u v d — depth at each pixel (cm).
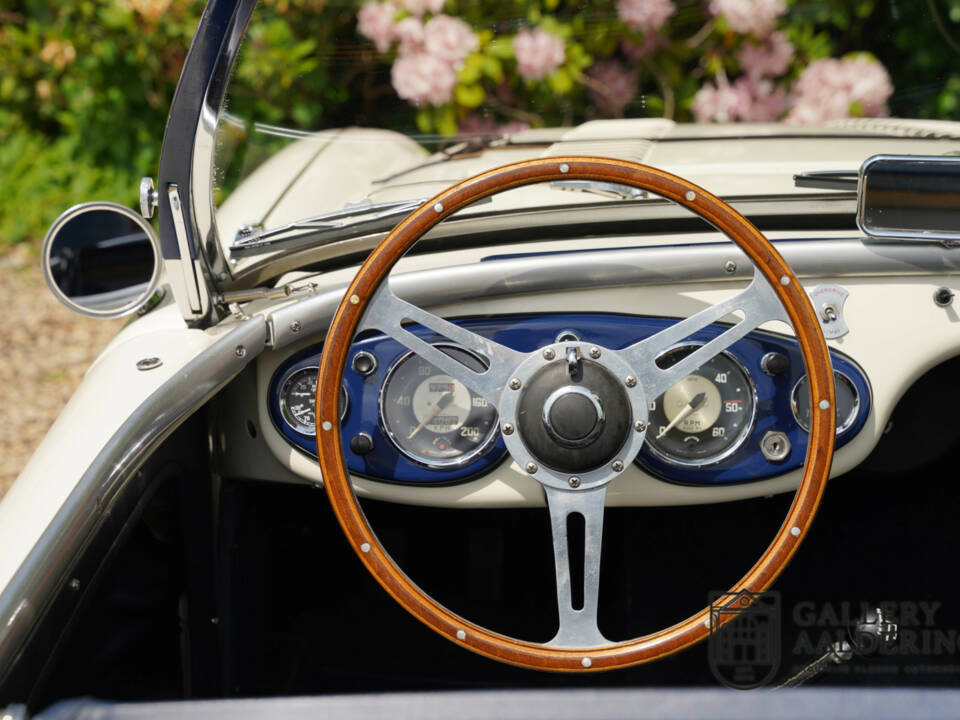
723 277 139
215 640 165
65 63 538
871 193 134
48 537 109
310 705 101
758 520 191
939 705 98
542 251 152
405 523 192
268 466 157
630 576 188
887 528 193
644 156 177
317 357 146
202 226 137
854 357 144
